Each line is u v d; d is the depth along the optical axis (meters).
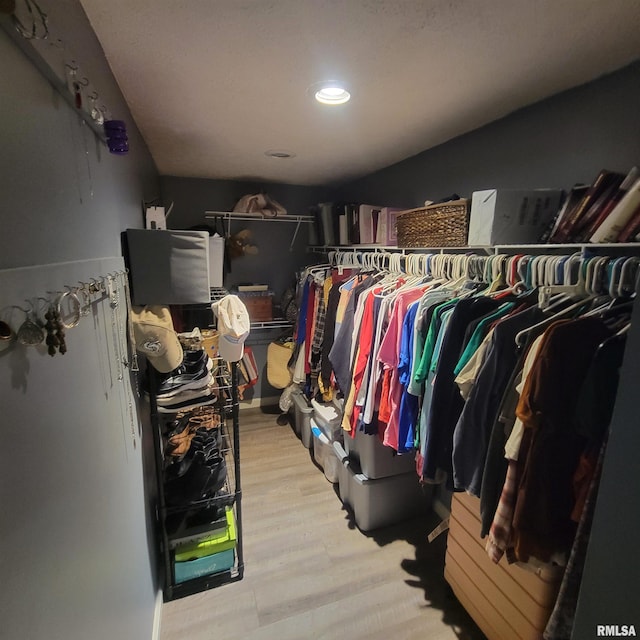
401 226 1.95
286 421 3.20
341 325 1.93
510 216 1.32
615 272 0.93
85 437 0.69
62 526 0.56
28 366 0.47
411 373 1.41
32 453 0.47
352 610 1.49
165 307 1.32
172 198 3.02
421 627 1.42
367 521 1.90
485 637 1.38
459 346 1.22
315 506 2.11
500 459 1.01
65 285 0.62
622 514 0.67
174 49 1.10
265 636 1.39
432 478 1.29
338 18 0.95
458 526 1.47
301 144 2.07
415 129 1.79
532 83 1.31
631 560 0.66
